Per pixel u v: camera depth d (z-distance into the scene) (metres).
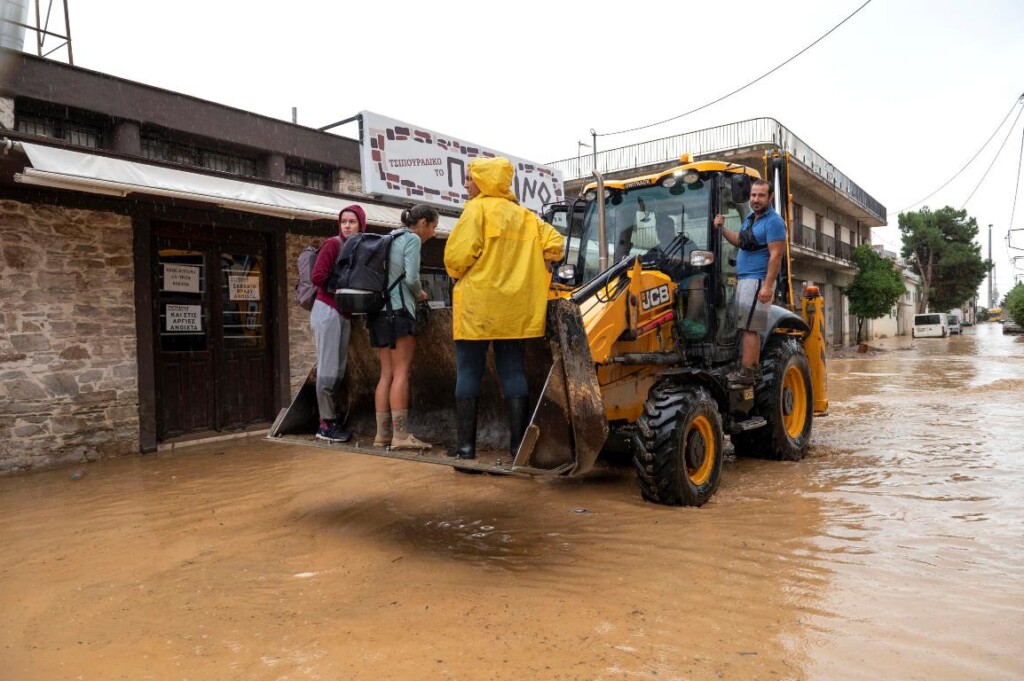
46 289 6.75
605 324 4.58
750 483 5.54
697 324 5.61
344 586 3.43
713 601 3.12
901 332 58.12
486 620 2.96
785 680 2.40
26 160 5.57
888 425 8.46
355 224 4.70
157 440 7.66
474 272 3.79
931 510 4.61
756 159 23.78
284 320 8.93
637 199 5.93
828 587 3.26
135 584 3.52
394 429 4.16
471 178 3.90
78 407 6.93
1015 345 30.80
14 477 6.31
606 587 3.33
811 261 29.20
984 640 2.68
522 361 3.94
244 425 8.58
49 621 3.08
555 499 5.16
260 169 10.02
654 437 4.73
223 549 4.09
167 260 7.83
